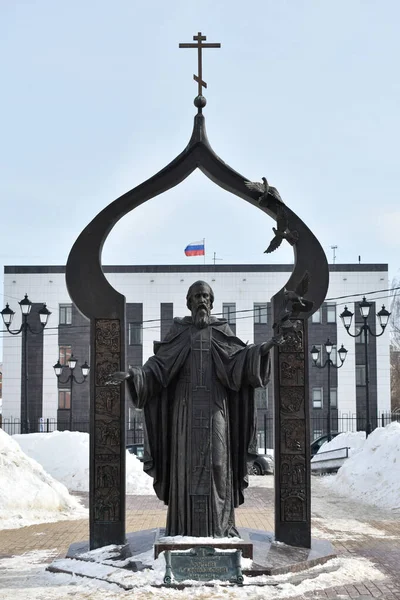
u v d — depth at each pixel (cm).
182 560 918
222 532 1002
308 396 1107
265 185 1102
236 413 1048
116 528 1082
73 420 4744
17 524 1525
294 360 1113
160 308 4775
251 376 1009
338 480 2211
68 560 1032
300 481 1091
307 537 1078
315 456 3058
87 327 4788
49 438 2517
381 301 4803
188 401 1027
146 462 1046
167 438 1048
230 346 1048
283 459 1097
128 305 4775
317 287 1119
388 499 1889
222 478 1017
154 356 1052
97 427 1100
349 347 4784
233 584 903
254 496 2108
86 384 4769
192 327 1058
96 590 899
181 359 1038
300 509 1085
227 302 4784
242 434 1051
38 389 4769
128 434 4191
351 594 891
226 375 1027
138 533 1157
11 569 1044
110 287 1123
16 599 870
